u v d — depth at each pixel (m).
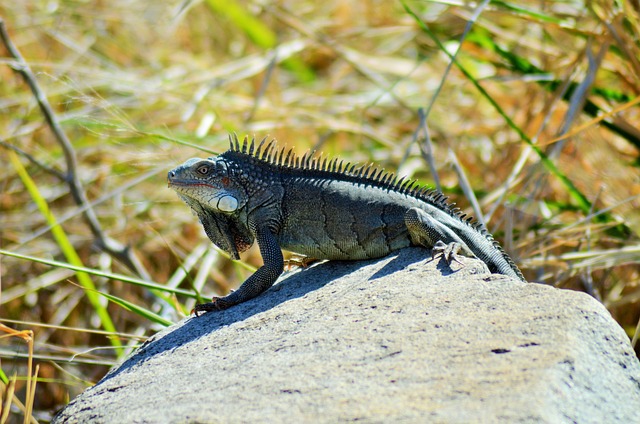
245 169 10.47
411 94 20.25
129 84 18.84
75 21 21.58
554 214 15.46
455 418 6.30
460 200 16.03
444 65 19.64
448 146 17.48
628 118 15.72
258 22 22.80
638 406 7.09
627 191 15.02
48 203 18.20
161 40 22.59
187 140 17.16
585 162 15.84
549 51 17.03
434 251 9.51
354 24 23.61
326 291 9.45
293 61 22.91
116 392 8.39
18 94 19.20
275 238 10.29
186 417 7.20
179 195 10.80
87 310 16.84
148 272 17.34
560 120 16.31
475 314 7.89
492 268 10.25
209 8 23.64
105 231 17.45
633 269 14.88
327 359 7.67
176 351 8.95
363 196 10.30
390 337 7.79
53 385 15.81
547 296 7.90
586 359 7.07
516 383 6.67
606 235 14.73
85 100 15.46
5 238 17.73
